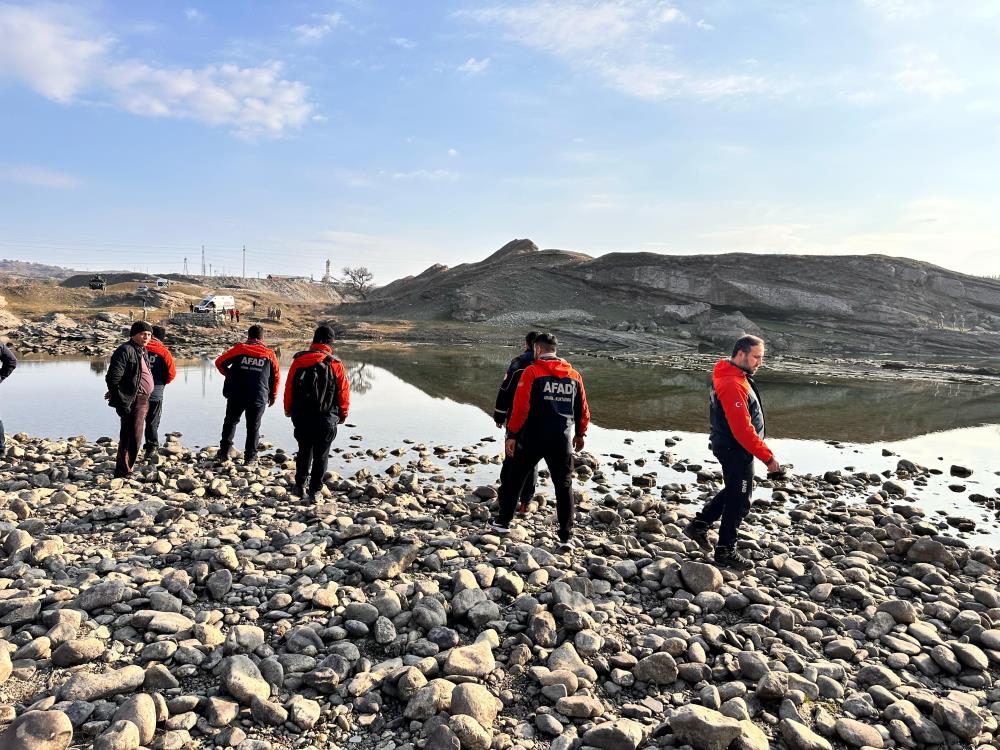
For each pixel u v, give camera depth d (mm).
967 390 29547
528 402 6387
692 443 13914
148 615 4164
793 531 7762
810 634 4754
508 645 4262
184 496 7492
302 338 53031
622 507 8258
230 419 9758
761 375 34969
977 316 76438
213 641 4055
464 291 83625
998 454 13703
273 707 3385
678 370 35188
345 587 4895
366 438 13188
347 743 3279
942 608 5281
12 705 3260
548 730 3457
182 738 3148
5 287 71062
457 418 16219
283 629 4230
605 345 58531
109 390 7961
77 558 5332
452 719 3309
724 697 3867
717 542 6375
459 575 5055
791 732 3467
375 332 60688
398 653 4109
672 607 5051
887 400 24141
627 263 87938
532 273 90500
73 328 45562
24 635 3953
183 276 136375
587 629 4469
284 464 10086
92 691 3377
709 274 82438
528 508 7680
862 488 10336
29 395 17609
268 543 5949
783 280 81062
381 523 6652
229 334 49531
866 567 6328
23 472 8469
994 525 8516
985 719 3744
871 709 3832
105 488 7809
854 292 78812
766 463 5723
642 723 3600
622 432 15180
